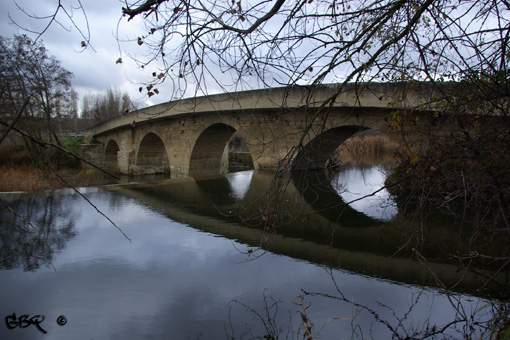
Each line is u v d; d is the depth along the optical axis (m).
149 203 8.16
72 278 4.18
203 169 17.70
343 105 8.70
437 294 3.71
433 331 3.05
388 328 3.12
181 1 2.36
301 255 4.89
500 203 2.74
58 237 5.68
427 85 3.19
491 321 3.01
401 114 3.27
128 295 3.79
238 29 2.48
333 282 4.05
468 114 2.87
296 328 3.15
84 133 33.81
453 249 4.88
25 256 4.87
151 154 24.28
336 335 3.05
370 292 3.79
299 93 10.05
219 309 3.51
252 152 13.27
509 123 2.71
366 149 15.56
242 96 11.94
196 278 4.20
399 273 4.24
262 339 2.99
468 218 5.82
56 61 17.25
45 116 15.38
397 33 2.82
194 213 7.27
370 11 2.63
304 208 7.86
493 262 4.36
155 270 4.42
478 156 2.71
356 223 6.50
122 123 22.64
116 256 4.88
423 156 2.90
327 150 12.09
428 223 5.88
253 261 4.68
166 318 3.35
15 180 13.17
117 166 27.84
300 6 2.52
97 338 3.05
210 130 15.80
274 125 12.08
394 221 6.49
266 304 3.60
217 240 5.54
